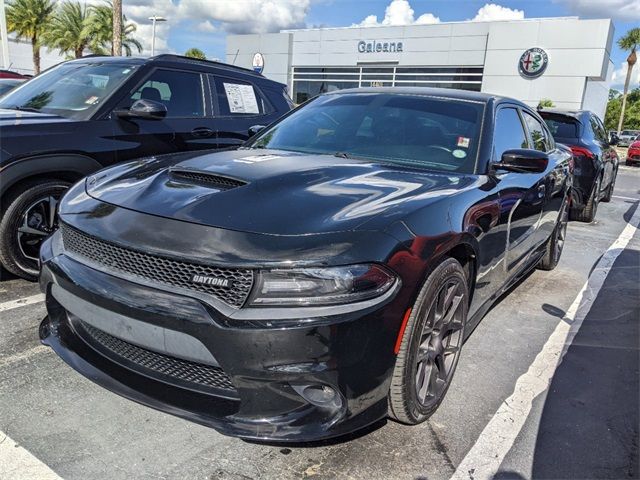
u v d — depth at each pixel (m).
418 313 2.20
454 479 2.18
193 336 1.94
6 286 3.87
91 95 4.36
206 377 2.09
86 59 5.08
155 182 2.48
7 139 3.56
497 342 3.53
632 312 4.22
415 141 3.24
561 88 26.17
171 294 1.99
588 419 2.67
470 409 2.69
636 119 74.19
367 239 2.04
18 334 3.15
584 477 2.24
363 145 3.28
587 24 25.12
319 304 1.92
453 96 3.61
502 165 3.13
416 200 2.42
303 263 1.91
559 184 4.60
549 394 2.89
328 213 2.16
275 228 2.03
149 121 4.51
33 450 2.18
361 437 2.40
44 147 3.71
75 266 2.25
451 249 2.51
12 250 3.71
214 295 1.95
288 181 2.46
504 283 3.57
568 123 7.64
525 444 2.43
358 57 30.75
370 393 2.07
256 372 1.91
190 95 4.99
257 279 1.92
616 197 11.42
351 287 1.94
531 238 4.00
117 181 2.62
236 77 5.51
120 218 2.22
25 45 36.34
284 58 32.88
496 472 2.23
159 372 2.19
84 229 2.26
